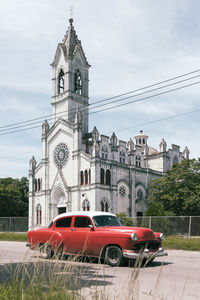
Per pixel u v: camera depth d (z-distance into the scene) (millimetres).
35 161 80000
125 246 16125
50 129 76750
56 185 72562
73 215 18922
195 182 57875
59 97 78250
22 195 99875
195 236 38188
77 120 70750
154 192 62406
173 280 12969
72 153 70688
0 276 13141
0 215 86812
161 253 17156
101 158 66438
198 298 10180
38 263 8875
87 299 9617
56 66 80500
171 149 86250
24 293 7758
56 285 8047
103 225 17953
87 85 80625
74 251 17875
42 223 73812
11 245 31641
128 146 77500
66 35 82000
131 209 71062
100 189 65062
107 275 13633
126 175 71750
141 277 13539
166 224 40344
